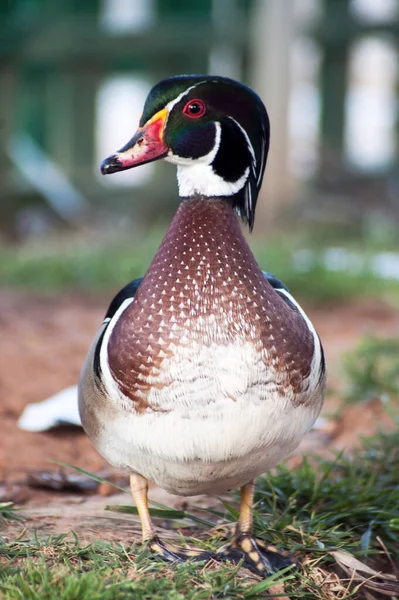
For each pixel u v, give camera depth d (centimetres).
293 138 2767
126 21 2808
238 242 556
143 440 544
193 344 529
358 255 1933
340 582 603
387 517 679
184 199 570
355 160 2950
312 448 849
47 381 1043
